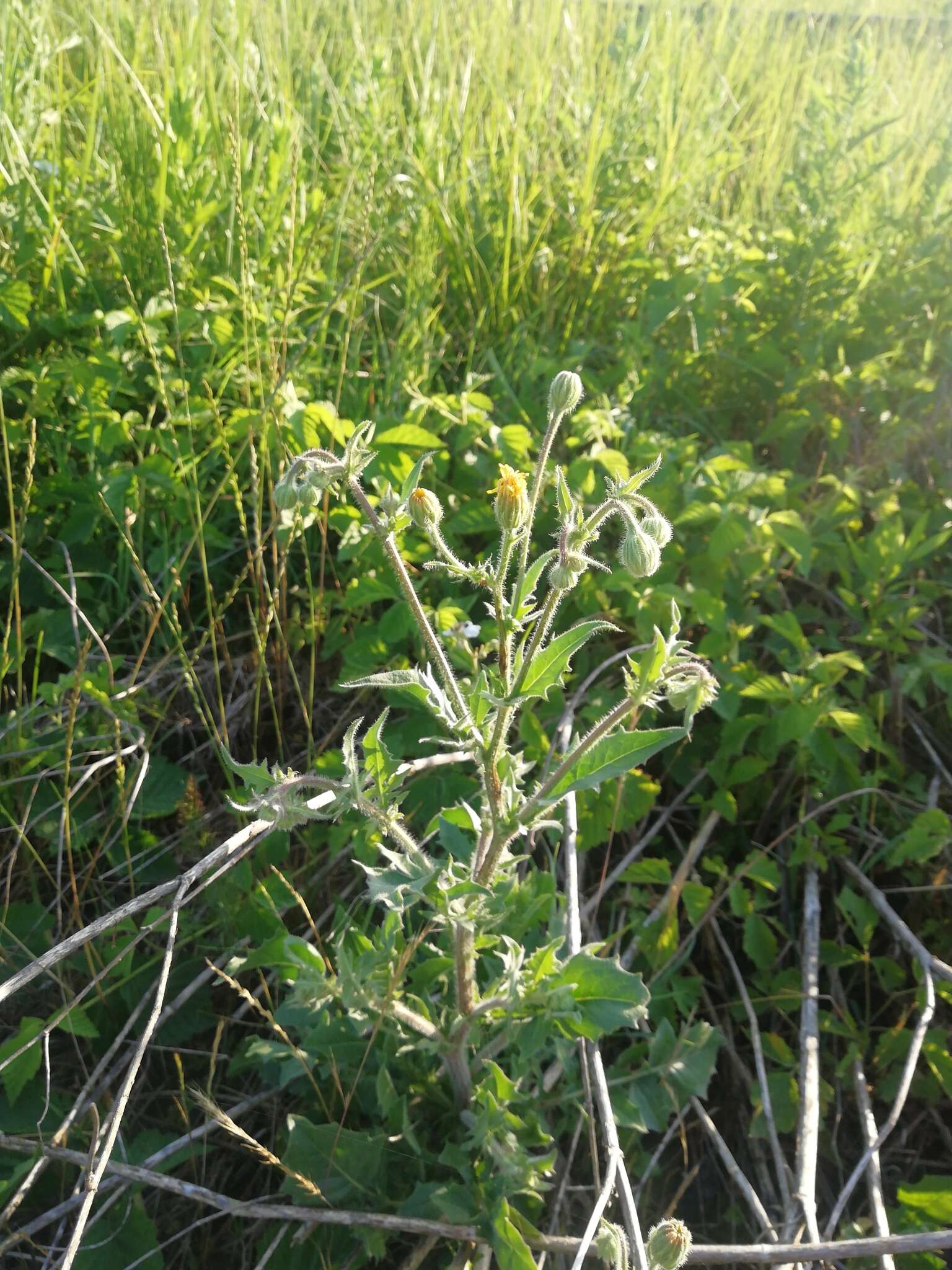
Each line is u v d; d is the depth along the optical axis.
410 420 0.64
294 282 0.69
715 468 0.65
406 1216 0.40
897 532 0.63
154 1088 0.49
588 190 0.86
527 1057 0.37
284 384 0.61
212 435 0.65
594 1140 0.42
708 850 0.59
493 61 1.01
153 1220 0.45
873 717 0.60
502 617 0.33
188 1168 0.47
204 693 0.60
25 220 0.72
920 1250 0.38
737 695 0.57
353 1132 0.42
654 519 0.32
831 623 0.65
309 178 0.87
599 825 0.53
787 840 0.59
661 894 0.57
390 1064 0.44
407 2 1.07
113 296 0.72
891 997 0.53
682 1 1.23
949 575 0.68
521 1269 0.37
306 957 0.39
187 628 0.63
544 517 0.63
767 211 1.00
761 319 0.85
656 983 0.52
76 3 1.00
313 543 0.65
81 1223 0.34
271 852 0.52
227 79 0.84
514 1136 0.40
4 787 0.53
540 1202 0.42
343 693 0.61
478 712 0.34
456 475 0.66
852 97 0.89
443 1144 0.44
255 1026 0.48
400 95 0.96
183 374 0.64
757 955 0.53
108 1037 0.49
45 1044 0.44
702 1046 0.48
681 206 0.95
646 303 0.82
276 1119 0.48
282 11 1.00
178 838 0.55
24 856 0.53
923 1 1.53
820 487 0.75
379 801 0.35
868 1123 0.47
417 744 0.54
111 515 0.59
